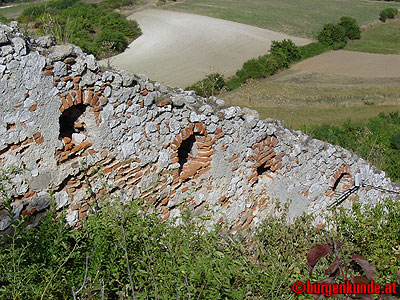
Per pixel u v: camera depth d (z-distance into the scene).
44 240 5.02
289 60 40.88
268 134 8.69
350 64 42.78
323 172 10.27
